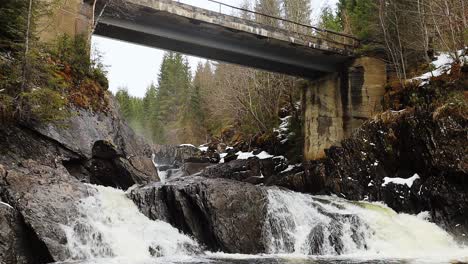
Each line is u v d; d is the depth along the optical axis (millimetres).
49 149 19875
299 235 20594
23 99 19281
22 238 14320
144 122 108125
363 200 29562
